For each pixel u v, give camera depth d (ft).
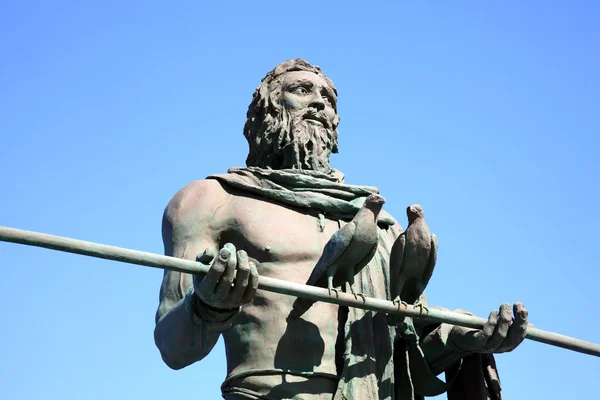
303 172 41.14
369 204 36.24
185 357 36.88
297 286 35.47
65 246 33.12
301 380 37.52
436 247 36.81
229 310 35.09
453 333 39.58
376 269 40.32
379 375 38.60
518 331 37.60
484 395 40.16
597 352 38.47
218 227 39.81
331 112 43.75
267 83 43.98
